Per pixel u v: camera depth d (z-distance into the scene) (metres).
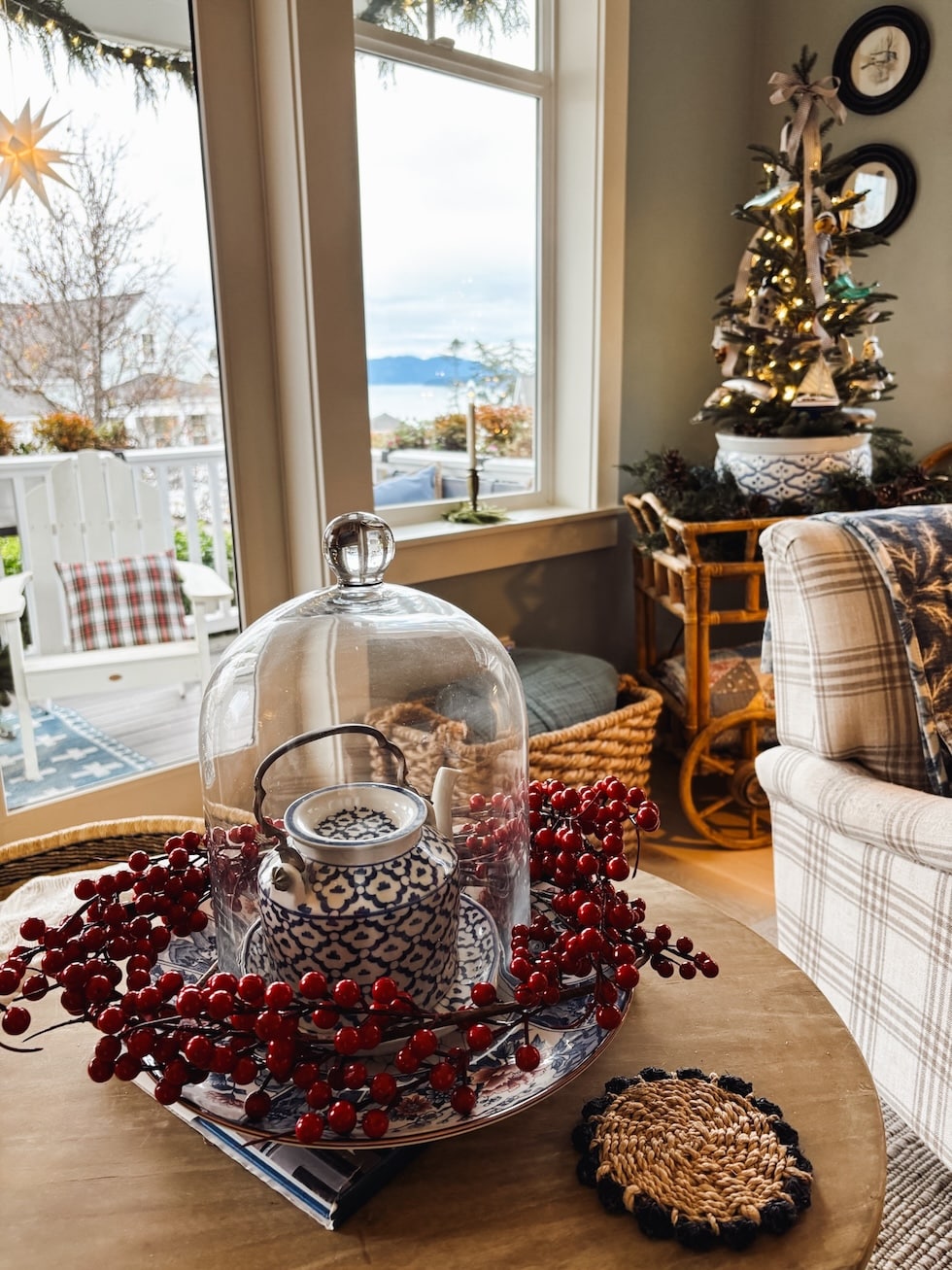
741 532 2.20
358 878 0.66
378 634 0.87
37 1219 0.60
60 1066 0.75
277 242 1.83
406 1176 0.63
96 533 1.79
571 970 0.67
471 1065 0.68
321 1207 0.60
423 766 0.87
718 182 2.76
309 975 0.62
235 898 0.79
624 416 2.66
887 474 2.31
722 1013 0.80
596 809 0.86
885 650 1.33
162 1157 0.65
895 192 2.56
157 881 0.82
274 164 1.79
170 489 1.87
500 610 2.45
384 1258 0.57
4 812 1.73
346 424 1.91
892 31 2.49
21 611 1.72
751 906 1.99
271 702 0.87
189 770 1.98
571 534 2.53
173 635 1.92
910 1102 1.23
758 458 2.20
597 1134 0.65
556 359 2.60
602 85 2.32
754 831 2.26
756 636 3.04
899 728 1.32
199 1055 0.59
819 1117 0.68
